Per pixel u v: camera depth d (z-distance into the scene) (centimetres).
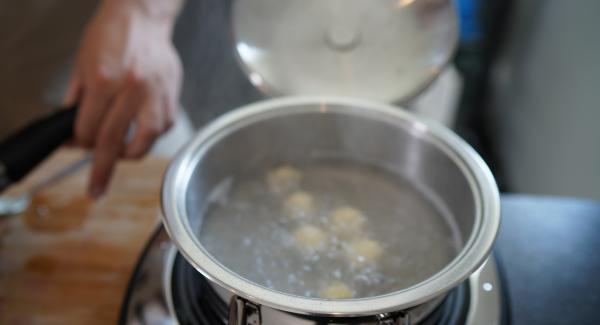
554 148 112
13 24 100
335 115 66
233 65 112
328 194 68
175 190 55
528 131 128
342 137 68
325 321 49
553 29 117
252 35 69
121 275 68
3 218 74
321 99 65
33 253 70
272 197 67
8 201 75
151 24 79
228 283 48
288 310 47
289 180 68
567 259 64
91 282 67
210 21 113
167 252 62
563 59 111
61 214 74
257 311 50
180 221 52
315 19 71
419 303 48
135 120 75
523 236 66
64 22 103
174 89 79
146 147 77
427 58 69
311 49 71
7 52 102
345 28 71
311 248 62
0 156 65
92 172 75
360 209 67
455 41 67
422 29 69
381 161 68
